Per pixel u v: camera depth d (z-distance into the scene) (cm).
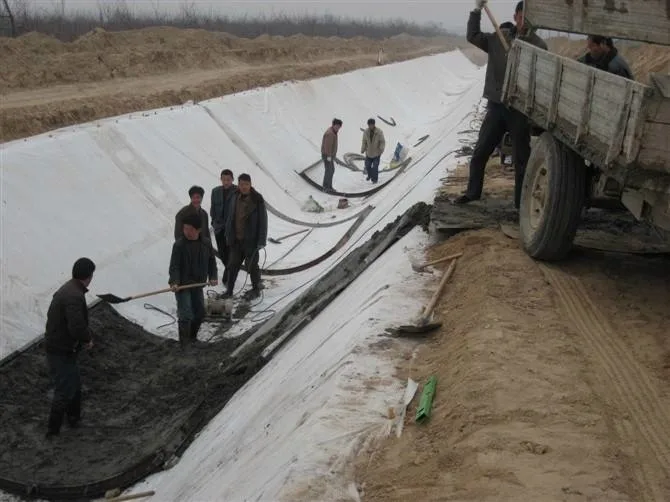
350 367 474
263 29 5609
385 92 3188
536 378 420
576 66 538
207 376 792
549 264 627
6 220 871
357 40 5025
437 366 470
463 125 2020
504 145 1219
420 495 326
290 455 381
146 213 1123
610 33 552
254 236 1016
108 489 604
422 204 884
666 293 568
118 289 949
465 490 323
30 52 2016
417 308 582
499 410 384
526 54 672
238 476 431
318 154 1923
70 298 651
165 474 613
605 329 500
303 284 1080
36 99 1556
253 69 2634
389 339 522
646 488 320
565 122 566
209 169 1404
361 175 1914
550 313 522
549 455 343
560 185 582
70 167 1048
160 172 1241
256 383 672
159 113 1425
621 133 451
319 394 454
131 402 748
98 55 2120
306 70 2648
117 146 1192
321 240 1312
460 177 1180
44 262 879
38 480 611
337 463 363
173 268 852
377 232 940
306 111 2172
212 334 935
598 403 394
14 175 939
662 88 424
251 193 1000
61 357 664
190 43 2792
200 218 875
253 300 1044
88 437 684
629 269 622
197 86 1908
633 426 373
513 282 579
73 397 685
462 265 655
